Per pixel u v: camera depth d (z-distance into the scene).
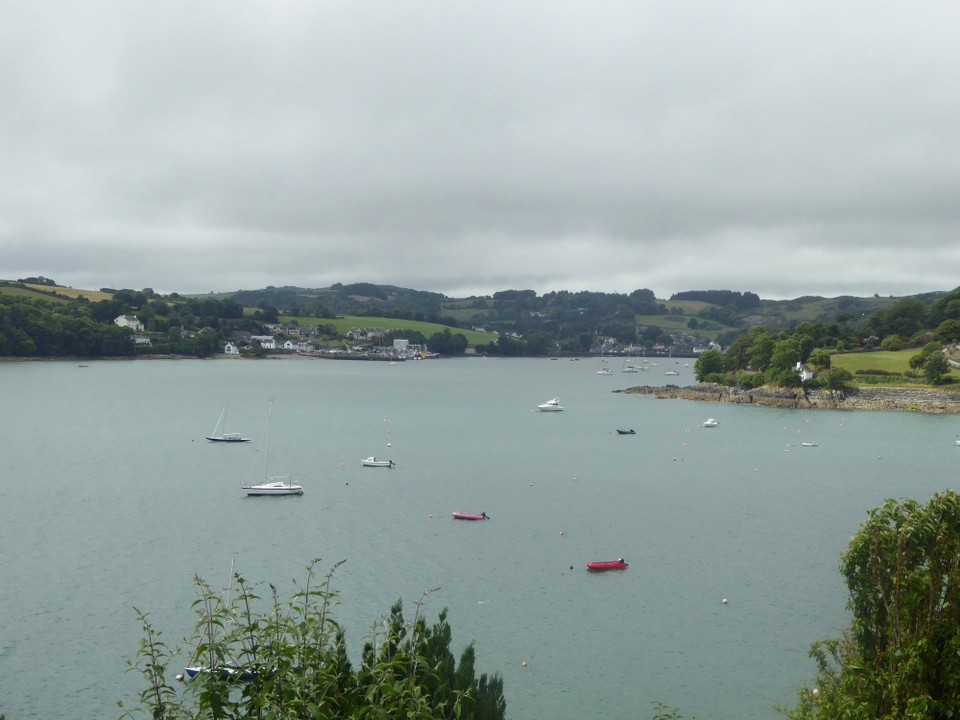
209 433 180.12
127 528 95.12
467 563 83.81
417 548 89.06
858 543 33.53
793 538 94.75
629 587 77.44
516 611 71.19
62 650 61.91
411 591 75.25
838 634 67.00
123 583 75.94
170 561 82.88
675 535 95.69
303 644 22.98
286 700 21.58
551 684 58.38
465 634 66.25
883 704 29.61
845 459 154.62
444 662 33.34
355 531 95.69
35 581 76.06
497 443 174.38
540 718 53.69
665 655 63.09
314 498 113.75
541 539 93.19
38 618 67.56
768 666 61.59
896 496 119.69
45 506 105.62
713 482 130.12
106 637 64.19
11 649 61.97
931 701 27.38
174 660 59.06
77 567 80.31
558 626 68.12
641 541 92.81
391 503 111.25
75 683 57.12
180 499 111.44
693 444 174.75
